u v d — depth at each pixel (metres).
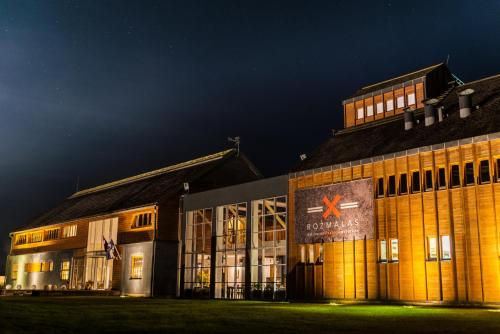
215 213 37.09
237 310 19.27
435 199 24.69
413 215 25.48
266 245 34.00
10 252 58.25
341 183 28.86
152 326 13.12
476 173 23.47
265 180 33.84
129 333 11.65
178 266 39.06
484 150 23.39
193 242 38.94
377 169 27.58
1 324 12.76
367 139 31.86
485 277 22.45
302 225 30.61
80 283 45.62
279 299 31.55
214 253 36.62
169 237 39.38
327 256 29.00
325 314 17.39
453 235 23.83
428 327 13.05
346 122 37.53
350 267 27.77
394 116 33.88
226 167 43.53
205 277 38.19
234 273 35.41
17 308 18.23
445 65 35.75
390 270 26.03
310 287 29.66
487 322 14.46
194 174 42.41
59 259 49.44
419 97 33.78
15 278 56.44
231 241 36.25
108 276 42.25
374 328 12.85
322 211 29.66
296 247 30.92
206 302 27.25
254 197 34.38
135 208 40.66
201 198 38.47
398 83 35.09
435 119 28.88
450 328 12.80
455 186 24.23
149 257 38.22
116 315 16.25
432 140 26.03
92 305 22.09
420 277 24.70
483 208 23.00
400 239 25.81
